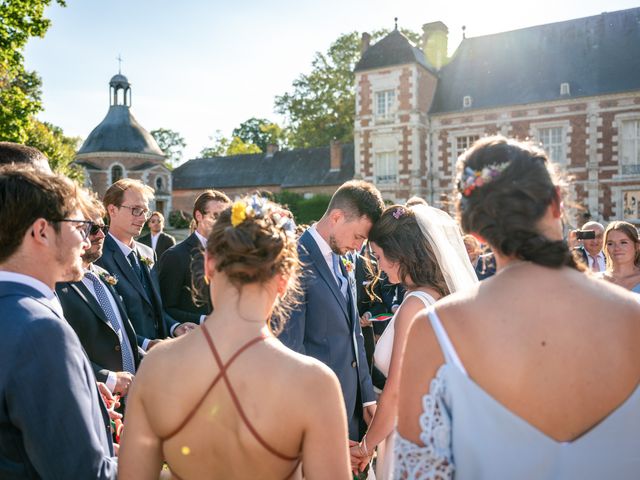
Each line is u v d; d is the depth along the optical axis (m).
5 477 1.60
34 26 15.16
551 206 1.39
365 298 5.02
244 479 1.45
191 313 4.82
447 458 1.34
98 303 3.60
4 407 1.58
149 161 46.28
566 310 1.29
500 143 1.46
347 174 39.41
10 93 15.84
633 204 26.36
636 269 4.97
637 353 1.30
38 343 1.59
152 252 5.96
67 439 1.57
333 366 3.07
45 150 34.41
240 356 1.46
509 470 1.27
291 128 48.34
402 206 2.92
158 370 1.52
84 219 1.99
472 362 1.31
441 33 33.50
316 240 3.25
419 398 1.38
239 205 1.62
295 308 2.95
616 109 26.53
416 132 30.73
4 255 1.76
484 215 1.39
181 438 1.48
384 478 2.61
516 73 30.22
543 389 1.26
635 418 1.27
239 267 1.50
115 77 47.06
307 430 1.44
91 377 1.81
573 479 1.25
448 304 1.39
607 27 28.81
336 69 42.59
